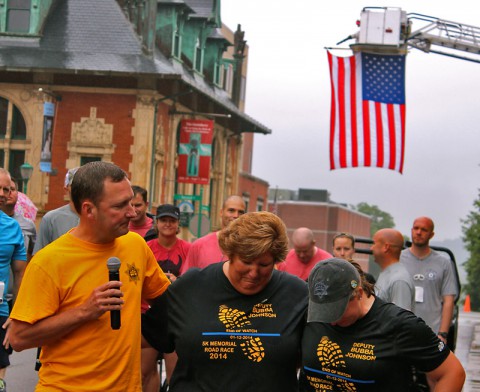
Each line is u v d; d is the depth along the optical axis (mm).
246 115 46094
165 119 36031
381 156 20078
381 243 8312
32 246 10148
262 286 4770
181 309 4852
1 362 8273
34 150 33969
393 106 20047
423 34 20672
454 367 4613
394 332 4559
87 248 4793
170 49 38250
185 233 39531
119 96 34250
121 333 4797
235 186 48125
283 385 4750
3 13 34719
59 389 4719
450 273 9453
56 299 4727
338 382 4652
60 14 35469
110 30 35125
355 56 20312
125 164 34188
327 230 92188
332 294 4406
